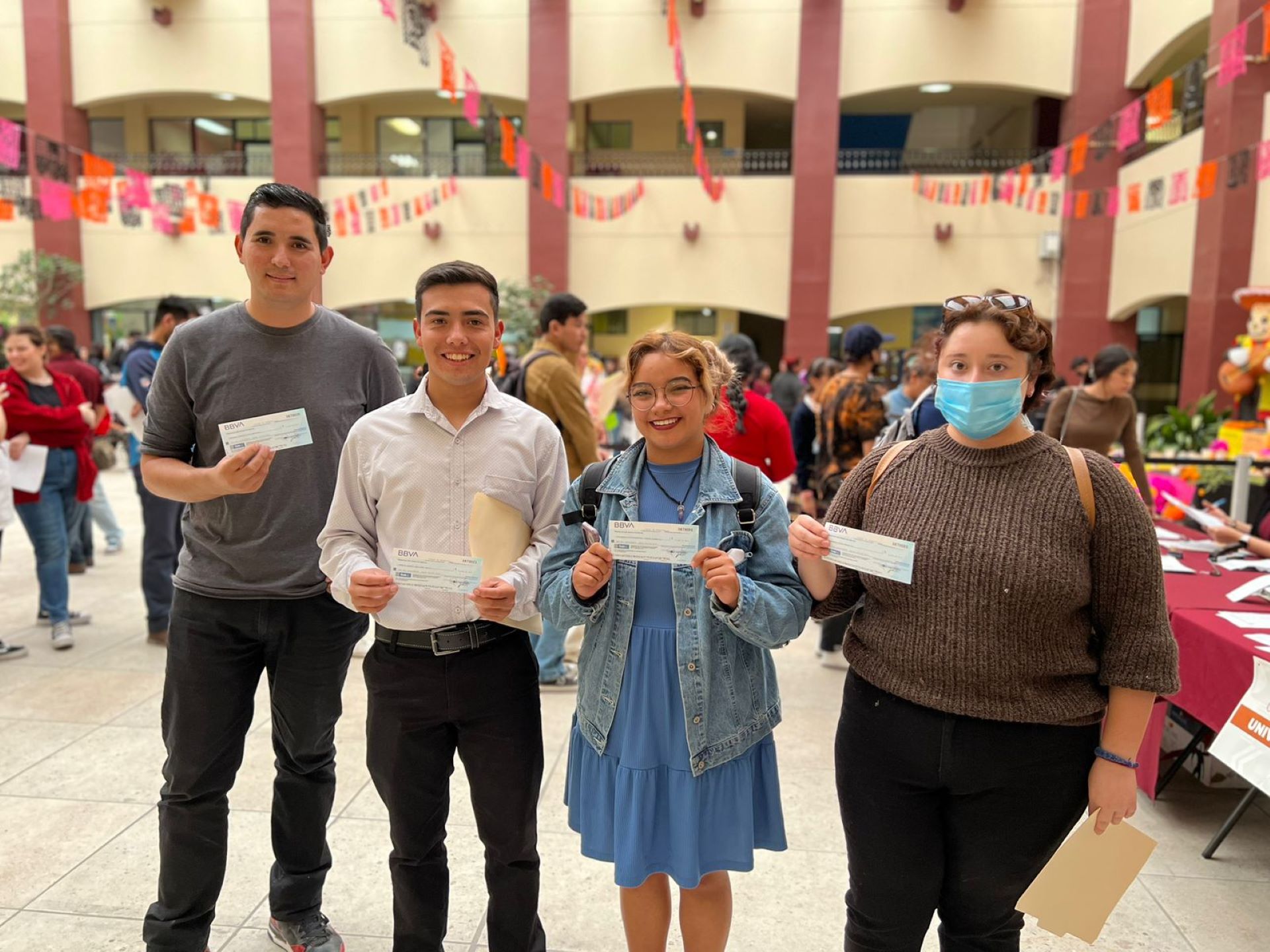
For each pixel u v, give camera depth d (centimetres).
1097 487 148
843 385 416
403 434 186
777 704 183
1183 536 407
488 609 171
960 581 149
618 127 1656
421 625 179
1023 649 148
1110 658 148
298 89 1466
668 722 171
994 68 1382
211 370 202
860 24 1408
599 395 817
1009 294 154
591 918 236
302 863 216
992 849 156
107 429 595
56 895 239
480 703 183
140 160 1614
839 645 448
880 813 161
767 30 1426
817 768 329
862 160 1742
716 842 173
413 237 1528
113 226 1552
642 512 179
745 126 1788
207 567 200
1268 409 707
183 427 206
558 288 1495
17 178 1356
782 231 1483
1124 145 772
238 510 199
